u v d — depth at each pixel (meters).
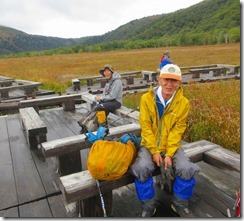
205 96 8.18
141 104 3.12
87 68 27.67
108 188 2.85
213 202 3.15
